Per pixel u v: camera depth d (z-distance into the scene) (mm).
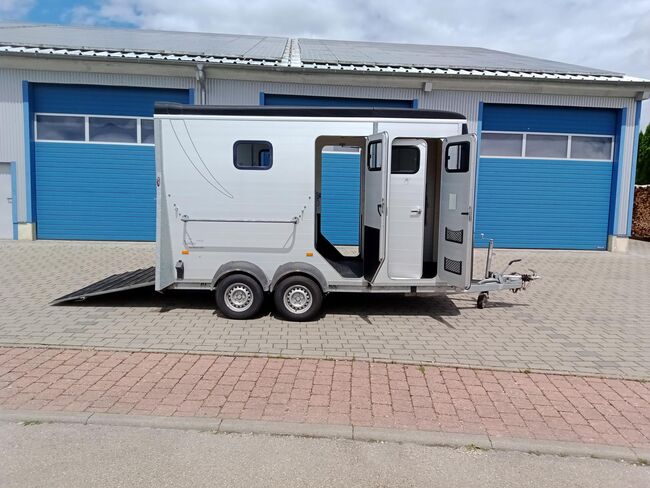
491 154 12547
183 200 5973
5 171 11820
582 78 11984
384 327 5957
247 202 5984
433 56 14297
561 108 12492
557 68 13031
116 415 3598
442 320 6336
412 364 4777
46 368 4430
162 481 2891
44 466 2998
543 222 12859
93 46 11945
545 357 5074
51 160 11875
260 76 11414
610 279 9344
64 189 11969
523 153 12594
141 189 12094
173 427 3494
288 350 5055
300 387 4188
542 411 3885
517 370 4695
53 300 6746
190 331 5570
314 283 6000
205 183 5953
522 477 3041
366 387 4230
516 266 10594
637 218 17516
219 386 4156
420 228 6148
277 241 6035
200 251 6039
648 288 8570
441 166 6211
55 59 11047
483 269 10180
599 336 5820
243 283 5980
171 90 11742
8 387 4023
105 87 11664
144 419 3551
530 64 13688
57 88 11656
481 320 6379
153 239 12266
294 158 5945
